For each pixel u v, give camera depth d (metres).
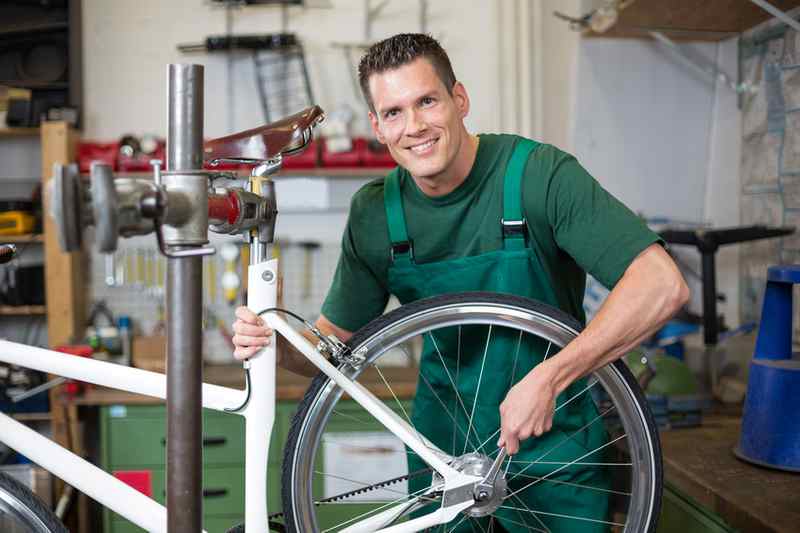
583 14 3.35
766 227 2.50
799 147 2.56
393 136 1.39
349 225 1.63
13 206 3.30
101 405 2.95
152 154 3.34
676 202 3.33
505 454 1.40
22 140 3.62
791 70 2.62
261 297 1.35
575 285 1.61
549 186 1.42
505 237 1.46
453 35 3.64
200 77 0.88
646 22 2.86
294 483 1.40
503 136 1.53
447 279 1.52
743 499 1.52
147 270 3.59
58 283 3.29
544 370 1.27
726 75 3.14
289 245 3.65
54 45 3.54
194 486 0.88
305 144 1.35
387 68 1.35
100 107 3.61
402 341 1.42
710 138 3.29
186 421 0.87
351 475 2.91
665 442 2.01
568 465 1.57
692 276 3.16
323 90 3.64
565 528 1.58
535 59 3.49
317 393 1.41
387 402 2.94
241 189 1.20
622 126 3.31
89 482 1.35
